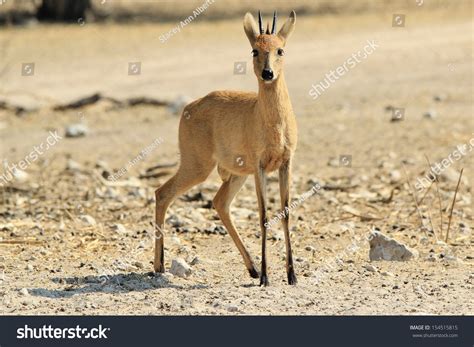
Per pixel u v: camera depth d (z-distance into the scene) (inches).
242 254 694.5
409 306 603.5
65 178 1097.4
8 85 1665.8
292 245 783.1
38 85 1673.2
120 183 1037.8
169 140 1316.4
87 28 2261.3
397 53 1870.1
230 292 642.2
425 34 2066.9
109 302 624.1
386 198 954.7
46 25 2309.3
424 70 1715.1
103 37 2138.3
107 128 1402.6
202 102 713.0
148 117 1460.4
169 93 1589.6
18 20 2329.0
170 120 1437.0
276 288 652.1
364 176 1069.8
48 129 1406.3
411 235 806.5
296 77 1691.7
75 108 1525.6
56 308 611.5
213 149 704.4
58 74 1763.0
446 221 855.7
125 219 886.4
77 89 1647.4
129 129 1389.0
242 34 2153.1
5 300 625.9
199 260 735.1
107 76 1744.6
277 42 660.1
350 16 2395.4
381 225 848.9
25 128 1418.6
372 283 662.5
